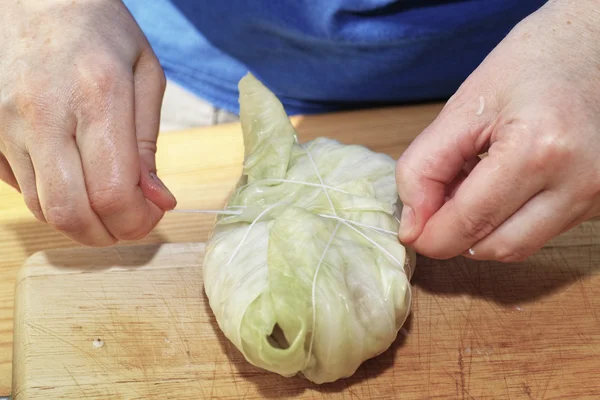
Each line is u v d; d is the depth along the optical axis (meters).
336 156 0.44
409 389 0.40
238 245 0.41
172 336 0.42
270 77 0.61
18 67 0.40
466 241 0.39
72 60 0.40
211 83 0.63
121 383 0.40
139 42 0.43
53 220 0.39
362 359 0.40
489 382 0.41
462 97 0.39
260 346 0.37
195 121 0.63
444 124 0.39
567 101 0.36
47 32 0.41
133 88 0.41
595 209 0.38
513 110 0.37
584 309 0.43
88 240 0.41
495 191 0.37
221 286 0.40
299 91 0.60
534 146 0.36
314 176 0.43
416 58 0.55
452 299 0.44
